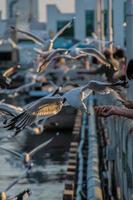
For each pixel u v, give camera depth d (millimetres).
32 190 16891
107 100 21156
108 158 15016
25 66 47125
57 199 16062
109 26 22734
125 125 10828
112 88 9461
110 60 16016
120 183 12430
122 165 11797
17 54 69000
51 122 28297
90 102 28234
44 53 13977
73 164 18000
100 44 28125
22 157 13109
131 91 11906
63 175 18906
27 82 43844
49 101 9172
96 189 12734
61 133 28547
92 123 24781
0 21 49125
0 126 9836
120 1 16781
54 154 23469
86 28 76188
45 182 17938
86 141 22422
